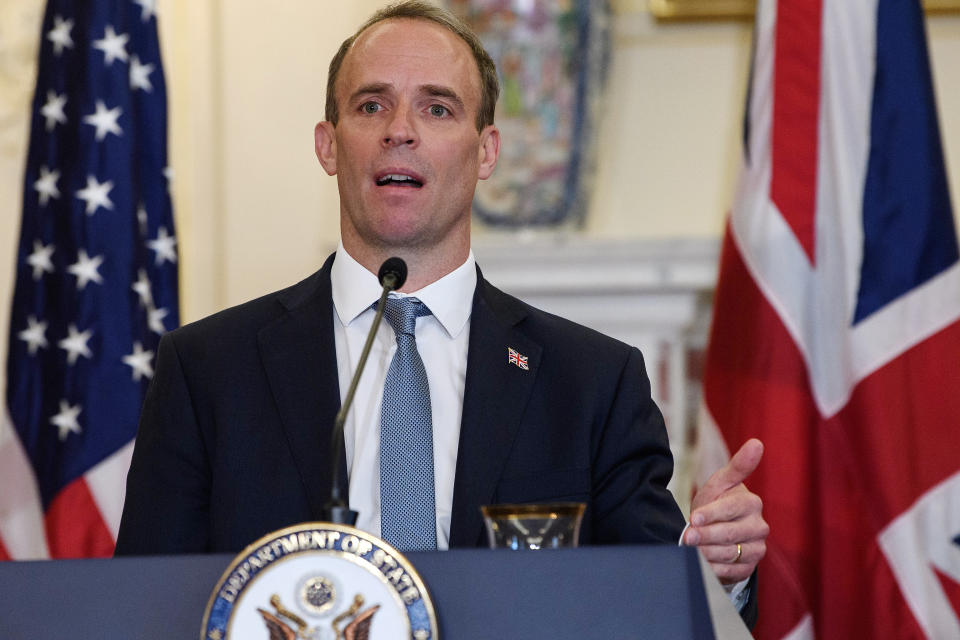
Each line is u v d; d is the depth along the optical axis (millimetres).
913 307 10492
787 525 10336
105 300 11336
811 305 10781
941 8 12867
